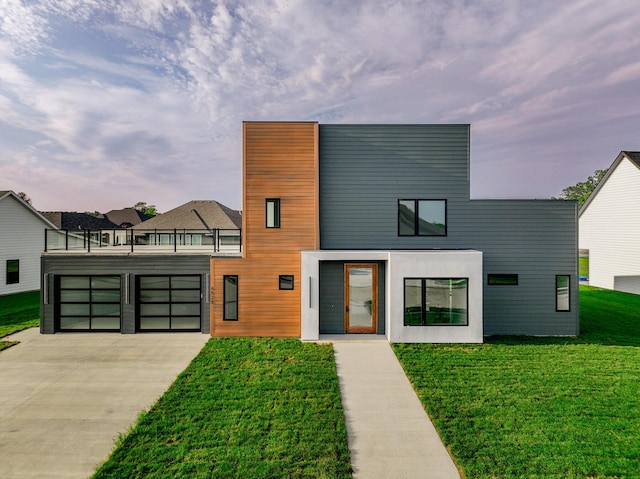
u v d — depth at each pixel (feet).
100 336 37.37
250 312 37.17
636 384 25.08
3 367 28.66
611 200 72.54
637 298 61.05
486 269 38.55
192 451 17.72
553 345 33.86
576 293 38.14
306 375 26.66
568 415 21.07
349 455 17.61
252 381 25.61
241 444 18.31
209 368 28.02
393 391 24.61
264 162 37.52
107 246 50.31
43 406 22.39
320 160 38.86
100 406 22.41
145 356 31.19
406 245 38.91
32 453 17.85
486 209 38.73
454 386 24.82
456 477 16.33
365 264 37.27
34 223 73.51
